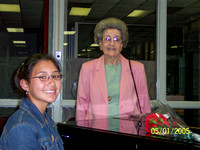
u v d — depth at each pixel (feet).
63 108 8.49
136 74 6.07
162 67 8.91
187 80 9.24
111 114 5.74
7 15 9.62
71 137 4.31
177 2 9.66
